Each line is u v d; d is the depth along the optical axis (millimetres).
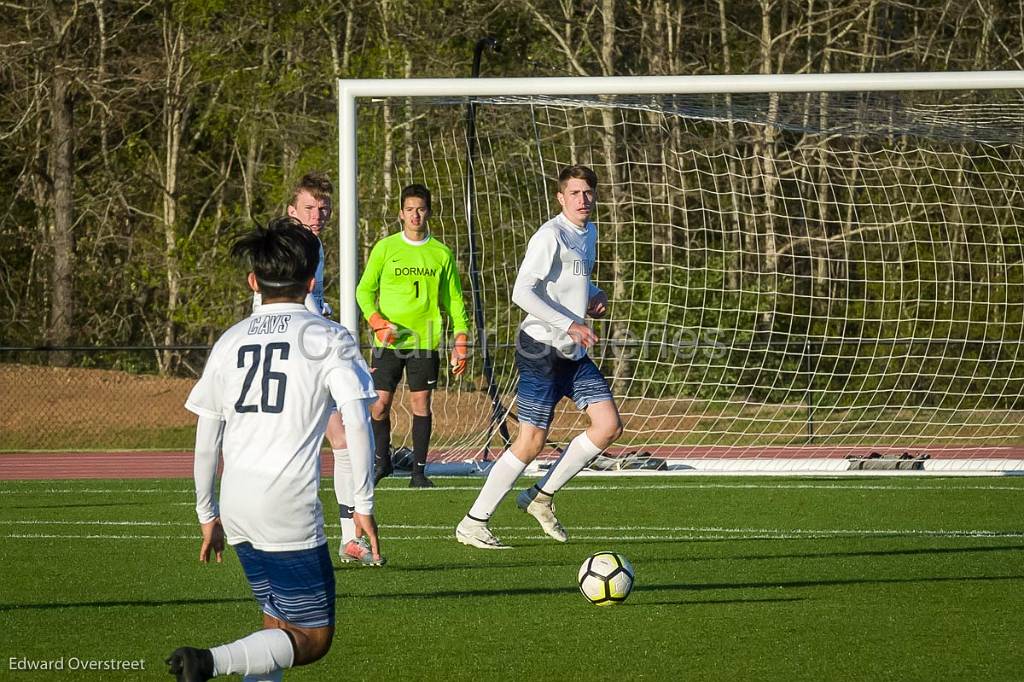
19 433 57875
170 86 83875
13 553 25266
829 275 60500
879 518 29875
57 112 83375
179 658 11820
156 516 31141
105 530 28609
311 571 12766
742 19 83562
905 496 34062
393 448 44688
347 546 23141
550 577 22281
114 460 47750
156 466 45656
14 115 86375
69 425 59344
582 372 24797
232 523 12727
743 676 15773
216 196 90375
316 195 22188
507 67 79250
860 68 80938
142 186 89062
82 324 88562
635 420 54719
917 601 20219
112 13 85125
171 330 83375
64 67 81438
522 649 17234
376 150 68188
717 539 26688
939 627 18406
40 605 20141
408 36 73625
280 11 74375
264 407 12570
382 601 20328
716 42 84500
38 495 36031
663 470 40375
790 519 29766
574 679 15703
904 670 16000
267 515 12500
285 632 12703
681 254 64562
